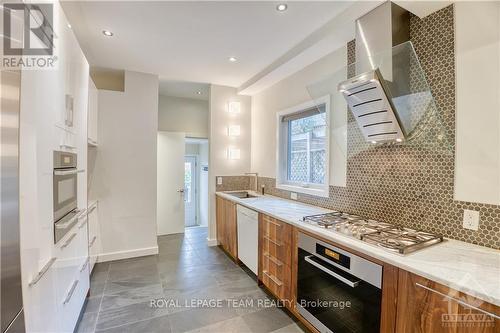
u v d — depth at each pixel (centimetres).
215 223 408
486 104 139
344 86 163
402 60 141
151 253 361
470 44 145
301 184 317
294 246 203
